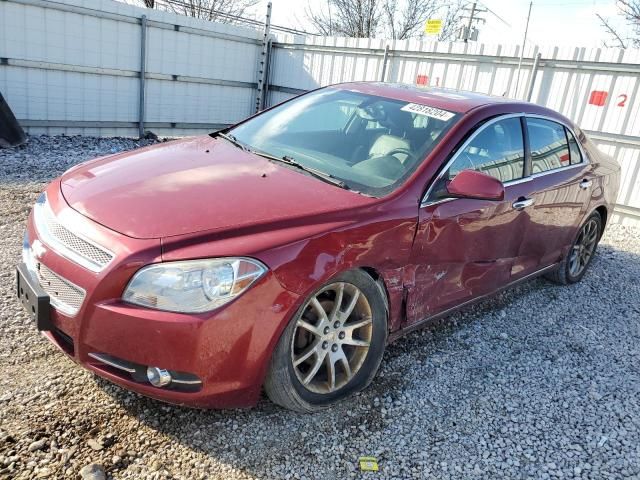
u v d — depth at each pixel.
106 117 10.64
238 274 2.30
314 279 2.48
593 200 4.88
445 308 3.46
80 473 2.22
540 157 4.14
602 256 6.45
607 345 4.08
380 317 2.92
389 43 10.97
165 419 2.62
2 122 8.38
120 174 2.97
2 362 2.88
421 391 3.15
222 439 2.55
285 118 3.95
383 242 2.79
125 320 2.25
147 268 2.27
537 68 9.10
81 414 2.57
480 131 3.51
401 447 2.67
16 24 9.01
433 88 4.23
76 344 2.38
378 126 3.55
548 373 3.55
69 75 9.88
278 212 2.59
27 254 2.80
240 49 12.51
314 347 2.67
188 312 2.25
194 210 2.53
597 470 2.68
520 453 2.74
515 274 4.11
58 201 2.76
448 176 3.22
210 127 12.59
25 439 2.36
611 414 3.16
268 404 2.84
